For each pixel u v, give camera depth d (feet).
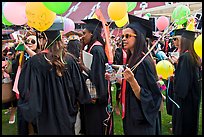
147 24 8.40
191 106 11.10
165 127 14.57
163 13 22.79
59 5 7.97
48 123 7.97
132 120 8.04
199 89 11.14
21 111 7.75
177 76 10.98
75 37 13.67
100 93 10.38
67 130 8.06
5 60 13.80
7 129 14.26
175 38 12.99
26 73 7.94
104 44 11.07
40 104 7.80
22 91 7.87
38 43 9.11
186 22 13.89
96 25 10.94
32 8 8.02
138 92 7.66
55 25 8.23
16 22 9.87
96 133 10.99
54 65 8.05
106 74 8.96
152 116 7.80
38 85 7.85
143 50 8.13
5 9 9.81
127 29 8.14
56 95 7.99
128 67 8.11
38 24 8.09
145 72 7.86
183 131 11.37
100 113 10.94
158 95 7.99
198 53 9.61
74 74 8.53
